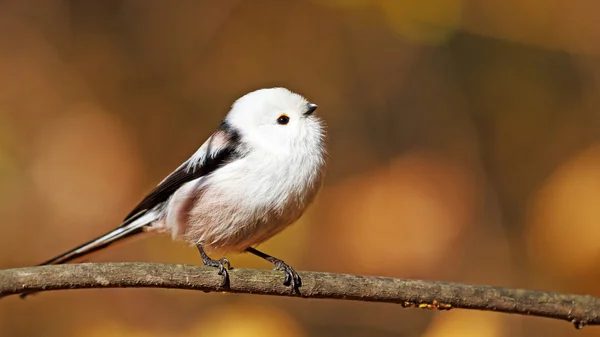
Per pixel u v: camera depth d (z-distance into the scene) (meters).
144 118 12.57
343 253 11.02
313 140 7.82
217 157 7.77
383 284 7.00
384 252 10.98
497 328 9.16
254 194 7.57
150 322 9.77
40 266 6.47
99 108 12.21
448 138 13.16
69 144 11.65
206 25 13.31
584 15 12.54
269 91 8.03
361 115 13.30
